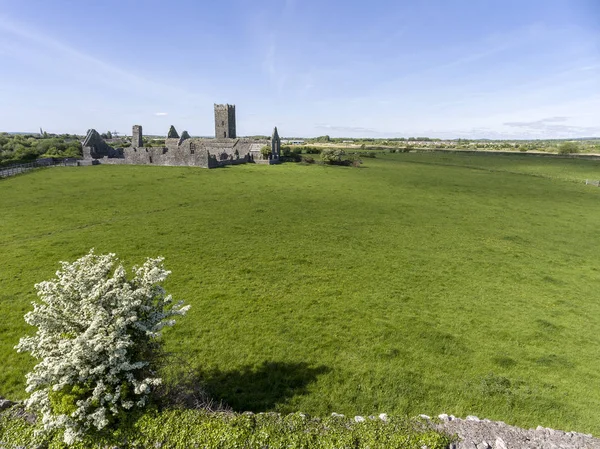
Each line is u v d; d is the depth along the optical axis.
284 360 12.91
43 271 19.66
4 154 77.00
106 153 80.38
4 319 14.67
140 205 36.69
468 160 111.31
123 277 8.83
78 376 7.52
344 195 47.16
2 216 31.14
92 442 7.18
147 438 7.29
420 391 11.56
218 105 94.06
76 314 8.15
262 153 80.56
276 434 7.55
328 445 7.38
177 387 8.83
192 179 53.34
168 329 14.50
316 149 116.50
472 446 7.73
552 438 8.26
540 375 12.72
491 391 11.61
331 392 11.35
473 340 14.89
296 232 29.88
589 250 28.86
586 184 65.62
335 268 22.42
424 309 17.53
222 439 7.30
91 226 29.03
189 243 25.75
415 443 7.56
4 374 11.36
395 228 32.69
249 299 17.61
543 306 18.45
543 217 39.78
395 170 79.25
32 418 7.91
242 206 38.19
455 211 40.88
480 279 21.80
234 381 11.70
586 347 14.73
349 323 15.77
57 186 45.25
